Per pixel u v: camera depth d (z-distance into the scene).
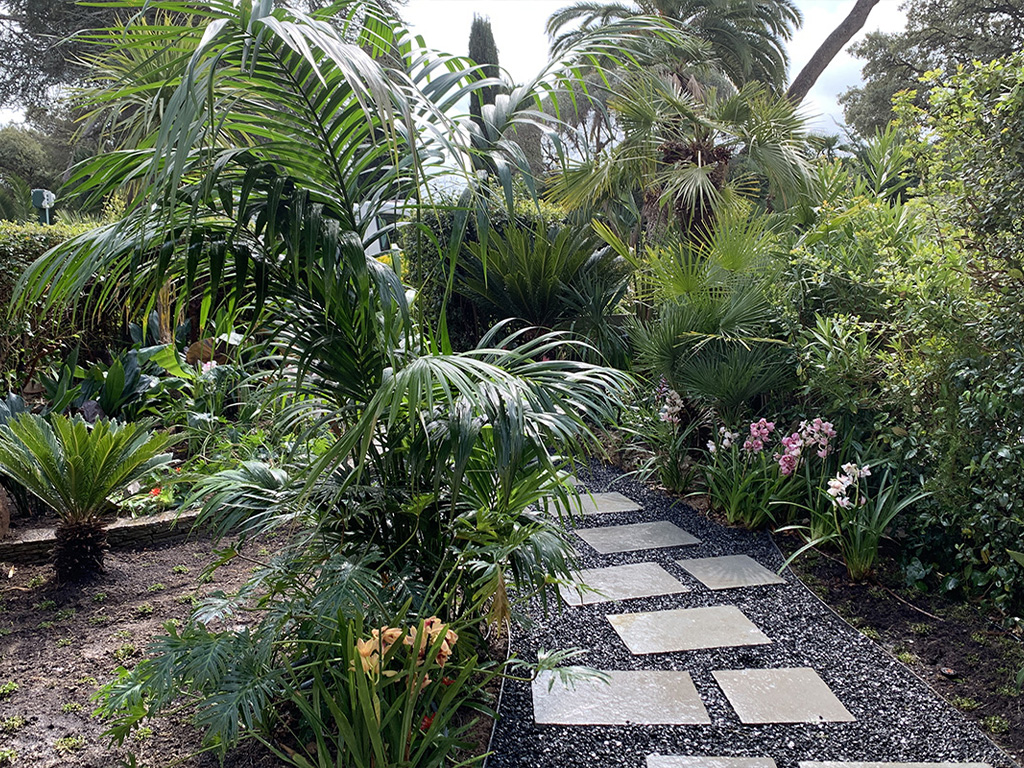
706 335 4.30
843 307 4.04
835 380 3.75
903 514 3.49
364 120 1.94
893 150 5.03
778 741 2.10
